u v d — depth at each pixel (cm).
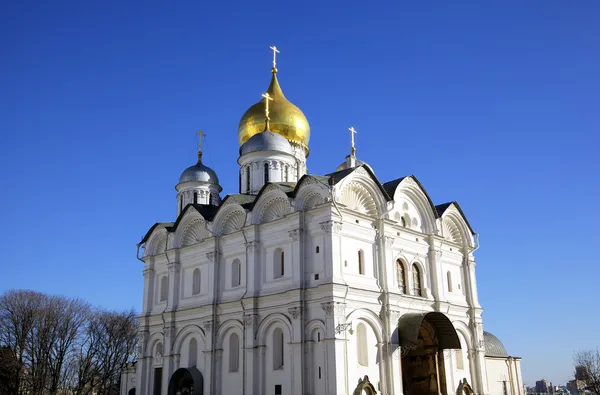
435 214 5494
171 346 5431
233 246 5159
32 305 7819
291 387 4284
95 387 8988
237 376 4738
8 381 7238
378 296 4619
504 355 6962
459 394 5134
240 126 6806
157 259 5997
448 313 5369
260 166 6084
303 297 4403
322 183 4531
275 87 6988
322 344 4219
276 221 4784
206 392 4900
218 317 5069
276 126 6569
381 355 4494
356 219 4656
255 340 4659
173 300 5559
